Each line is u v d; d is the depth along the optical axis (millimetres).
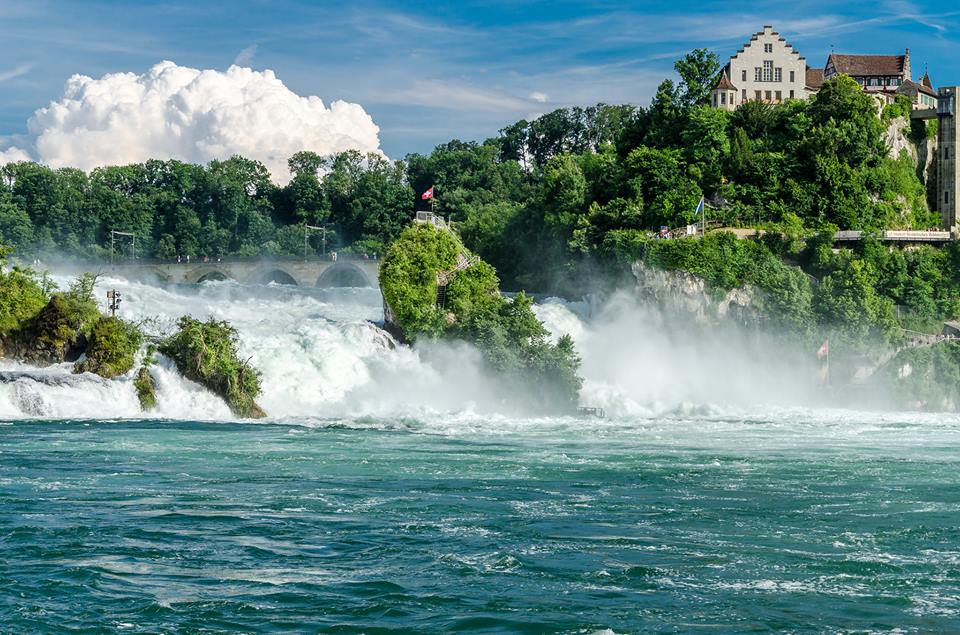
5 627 41938
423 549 52906
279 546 53125
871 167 167125
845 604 45750
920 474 74375
